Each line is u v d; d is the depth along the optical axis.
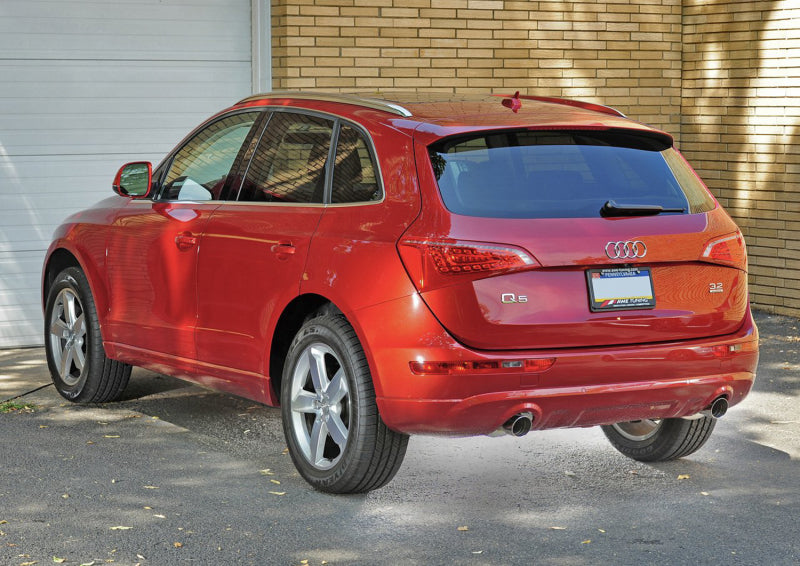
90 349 7.58
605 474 6.21
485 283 5.17
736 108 11.62
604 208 5.44
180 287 6.74
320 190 5.93
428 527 5.32
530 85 11.41
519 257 5.19
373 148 5.70
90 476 6.10
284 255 5.92
